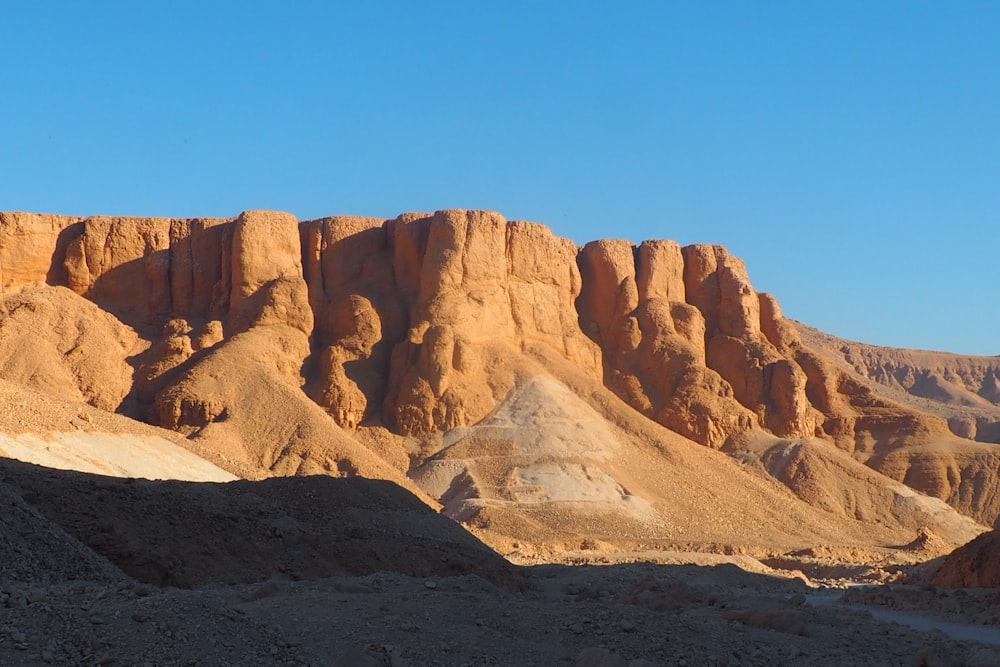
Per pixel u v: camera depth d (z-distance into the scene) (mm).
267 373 101250
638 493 97062
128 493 42469
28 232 111875
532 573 59188
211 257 114688
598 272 122062
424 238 114938
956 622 46250
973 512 113000
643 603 38062
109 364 103125
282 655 25000
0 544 32281
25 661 22688
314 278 114250
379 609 28859
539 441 100750
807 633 34500
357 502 51188
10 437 61594
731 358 119562
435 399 103562
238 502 45906
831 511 105062
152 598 25688
